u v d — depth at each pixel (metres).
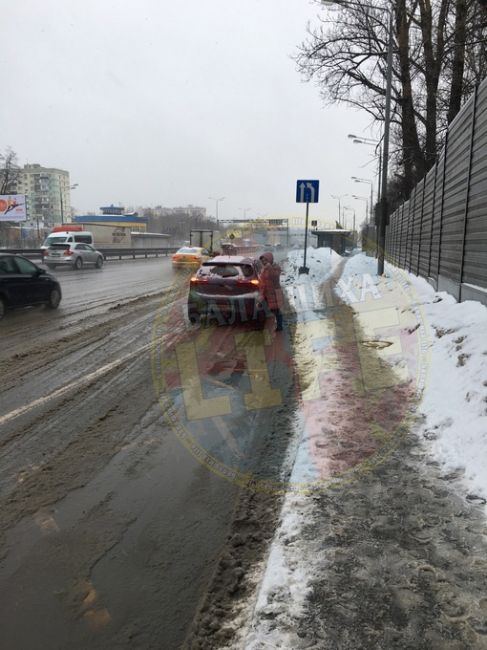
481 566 2.72
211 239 35.34
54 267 27.67
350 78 22.61
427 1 20.05
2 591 2.67
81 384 6.18
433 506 3.32
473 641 2.23
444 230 11.30
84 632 2.40
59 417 5.09
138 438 4.61
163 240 65.56
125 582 2.73
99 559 2.92
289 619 2.38
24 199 44.44
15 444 4.43
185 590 2.67
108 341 8.64
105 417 5.11
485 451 3.81
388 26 20.22
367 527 3.11
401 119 23.14
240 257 10.95
